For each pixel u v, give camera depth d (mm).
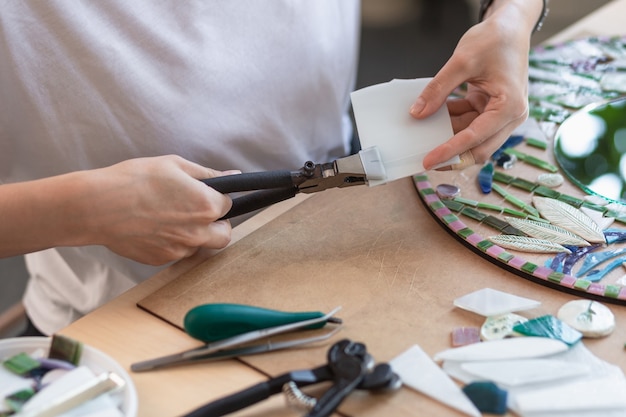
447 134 688
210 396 546
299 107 914
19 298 1655
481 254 669
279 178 666
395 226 719
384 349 574
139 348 596
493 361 548
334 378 520
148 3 771
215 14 812
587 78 945
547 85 938
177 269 688
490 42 727
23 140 777
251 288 649
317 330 596
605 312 586
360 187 775
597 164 791
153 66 788
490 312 593
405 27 2074
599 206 723
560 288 626
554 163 795
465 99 801
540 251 666
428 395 529
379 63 1940
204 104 825
